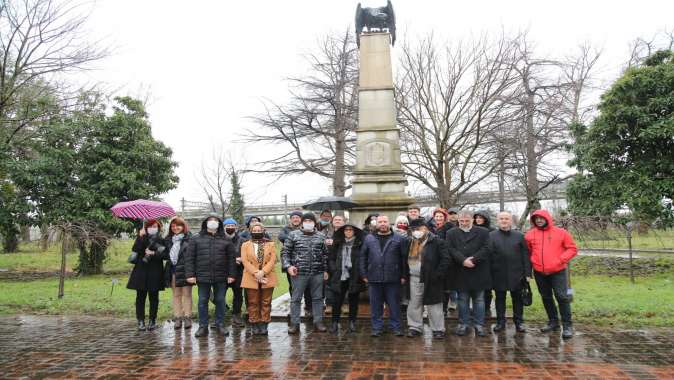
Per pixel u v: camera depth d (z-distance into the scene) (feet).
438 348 20.07
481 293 22.30
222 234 23.71
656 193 38.34
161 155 53.01
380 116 33.88
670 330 22.67
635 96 40.37
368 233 24.43
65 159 46.88
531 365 17.48
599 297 30.25
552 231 22.41
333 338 22.12
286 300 32.58
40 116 50.80
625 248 53.42
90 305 29.66
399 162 33.47
